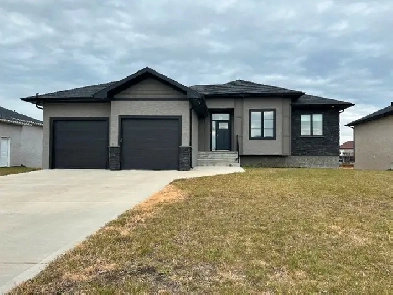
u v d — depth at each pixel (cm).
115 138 1505
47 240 447
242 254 387
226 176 1180
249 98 1983
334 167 2039
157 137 1503
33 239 452
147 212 608
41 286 302
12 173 1456
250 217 564
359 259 374
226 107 1998
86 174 1306
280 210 618
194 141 1728
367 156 2367
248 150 1977
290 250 403
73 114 1614
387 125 2088
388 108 2166
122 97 1513
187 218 559
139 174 1290
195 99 1482
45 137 1614
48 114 1619
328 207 647
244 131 1981
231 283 309
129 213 601
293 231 482
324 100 2062
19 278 320
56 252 397
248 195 774
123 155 1509
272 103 1970
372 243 431
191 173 1312
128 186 951
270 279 319
